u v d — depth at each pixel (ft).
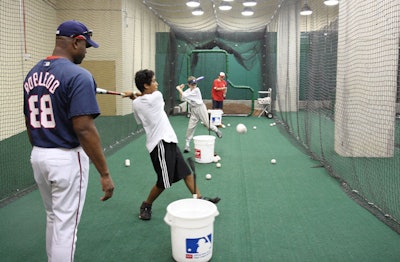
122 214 12.61
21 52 29.27
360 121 20.33
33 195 14.53
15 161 20.24
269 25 44.39
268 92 42.32
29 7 31.12
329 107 30.60
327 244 10.27
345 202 13.69
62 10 38.65
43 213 12.69
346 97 20.43
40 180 7.04
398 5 18.60
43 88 6.76
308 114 27.07
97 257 9.57
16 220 12.07
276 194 14.64
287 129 31.58
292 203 13.61
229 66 46.88
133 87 42.83
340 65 21.27
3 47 26.35
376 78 19.94
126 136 29.04
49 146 6.82
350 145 20.49
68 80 6.62
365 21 19.36
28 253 9.83
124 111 40.81
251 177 17.11
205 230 8.93
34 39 32.32
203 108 22.15
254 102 46.32
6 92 26.89
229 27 51.75
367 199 13.92
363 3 19.26
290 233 11.01
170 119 40.19
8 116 27.32
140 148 24.27
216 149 23.75
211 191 14.99
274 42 40.63
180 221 8.79
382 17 19.15
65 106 6.72
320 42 26.73
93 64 40.09
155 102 11.38
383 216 12.28
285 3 38.68
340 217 12.25
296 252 9.81
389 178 16.65
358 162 19.57
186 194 14.64
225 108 44.52
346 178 16.65
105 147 24.54
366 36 19.51
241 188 15.43
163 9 50.70
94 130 6.73
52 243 6.89
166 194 14.65
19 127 29.30
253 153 22.50
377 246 10.13
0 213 12.66
